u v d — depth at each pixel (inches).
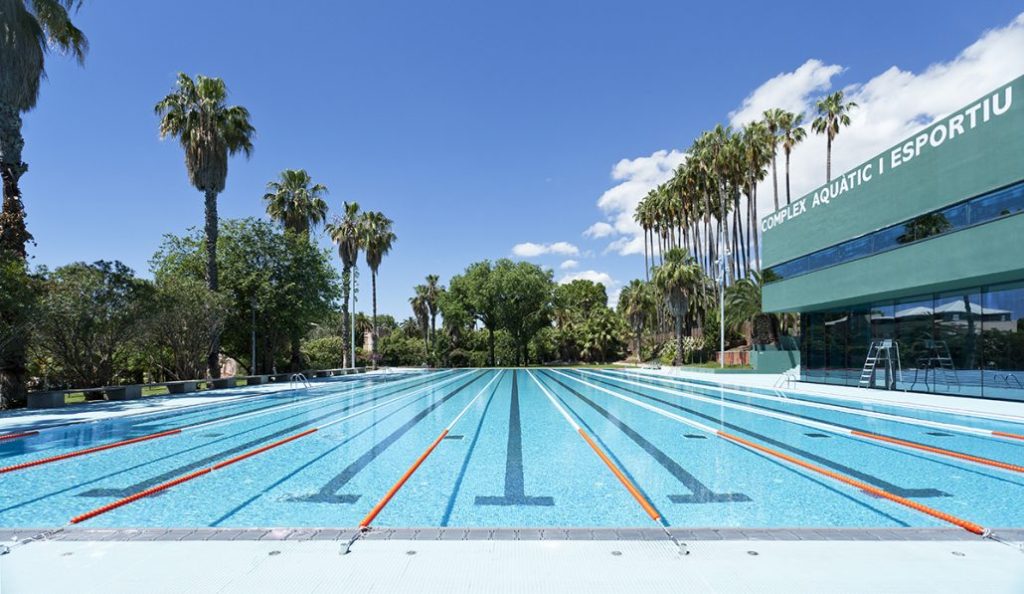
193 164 823.1
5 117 551.2
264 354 1034.1
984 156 500.1
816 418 440.8
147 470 266.4
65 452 312.2
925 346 642.2
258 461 287.0
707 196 1594.5
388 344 2178.9
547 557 136.1
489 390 783.1
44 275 600.1
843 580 121.0
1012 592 114.6
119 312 619.5
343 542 147.2
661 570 127.4
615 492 221.8
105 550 141.7
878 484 231.8
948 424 398.3
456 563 132.3
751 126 1466.5
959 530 157.5
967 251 518.6
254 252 978.1
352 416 478.6
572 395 687.7
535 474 254.8
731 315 1370.6
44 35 566.6
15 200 569.3
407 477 249.8
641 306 2021.4
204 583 120.8
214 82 831.1
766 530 156.3
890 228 627.2
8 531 159.2
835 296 727.7
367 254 1609.3
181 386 722.2
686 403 572.1
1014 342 525.7
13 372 555.2
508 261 1866.4
